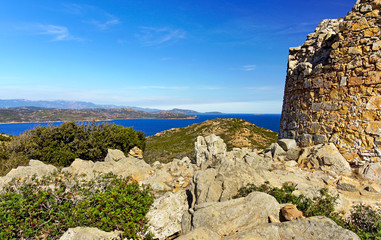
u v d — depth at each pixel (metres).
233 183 7.29
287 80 14.19
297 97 12.52
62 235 5.75
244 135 50.50
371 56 9.45
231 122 61.66
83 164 13.09
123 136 25.03
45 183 8.36
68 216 6.36
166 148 45.72
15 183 8.38
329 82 10.59
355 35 9.95
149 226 6.67
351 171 9.26
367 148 9.27
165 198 7.70
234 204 6.07
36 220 5.83
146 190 7.88
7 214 5.78
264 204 5.87
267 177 8.27
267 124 162.25
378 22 9.52
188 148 43.19
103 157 23.08
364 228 5.43
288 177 9.04
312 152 10.46
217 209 6.00
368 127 9.34
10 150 19.81
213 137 13.59
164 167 13.38
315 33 13.10
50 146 20.67
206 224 5.79
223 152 12.91
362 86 9.61
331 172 9.24
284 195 6.64
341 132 10.02
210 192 7.40
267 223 5.41
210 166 11.05
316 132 10.94
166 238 6.80
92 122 25.19
